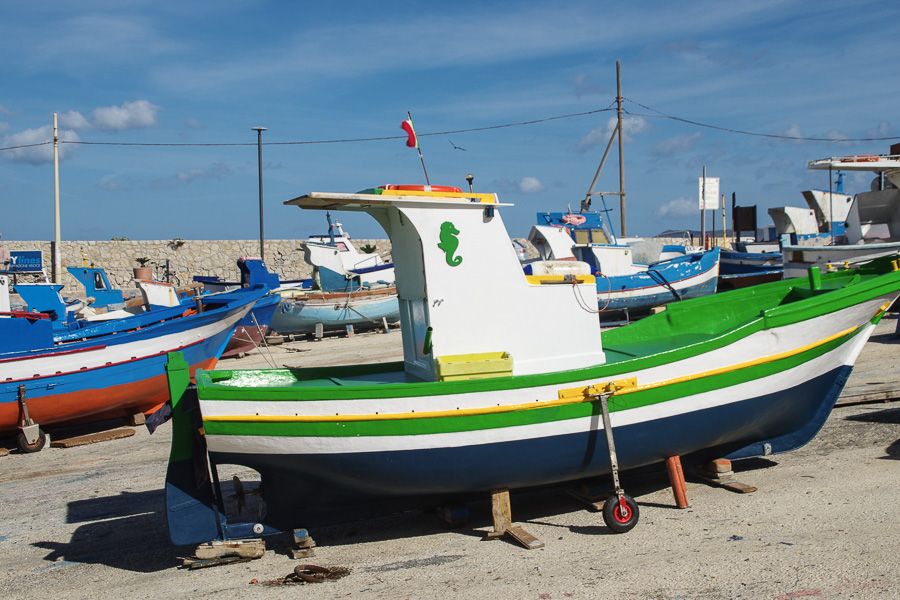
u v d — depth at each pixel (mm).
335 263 23141
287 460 5984
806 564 5223
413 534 6504
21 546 6844
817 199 24031
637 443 6410
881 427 8562
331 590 5379
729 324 8562
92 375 11344
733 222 31062
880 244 15391
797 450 8023
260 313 16703
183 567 6047
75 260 31406
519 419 6051
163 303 16672
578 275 6820
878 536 5590
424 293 6453
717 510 6461
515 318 6574
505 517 6305
